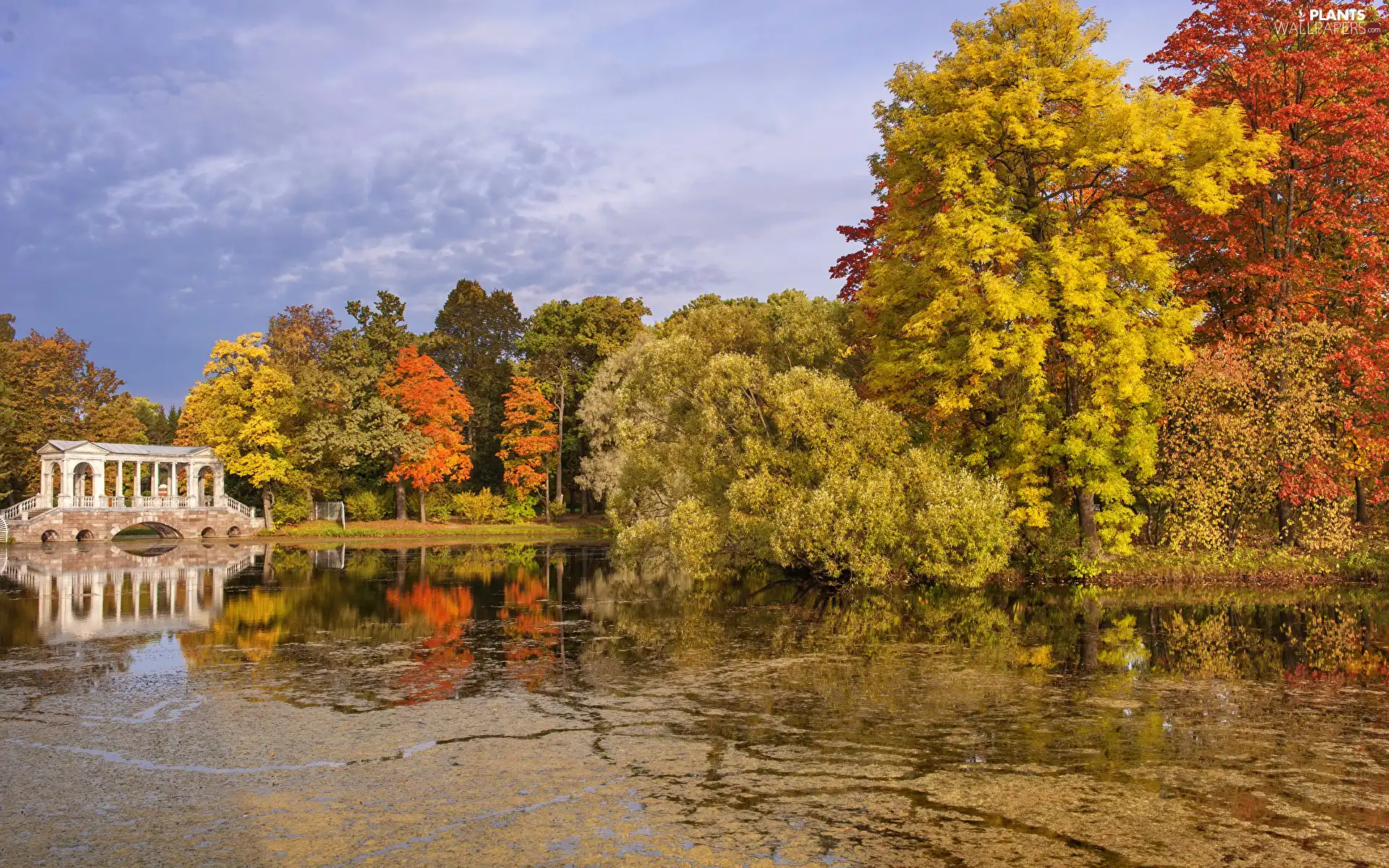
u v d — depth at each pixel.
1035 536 22.55
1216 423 21.66
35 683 11.27
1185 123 20.12
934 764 7.70
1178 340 20.45
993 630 15.31
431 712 9.64
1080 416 20.58
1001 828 6.25
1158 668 11.87
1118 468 21.52
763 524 22.61
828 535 20.84
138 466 53.44
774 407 23.42
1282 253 24.92
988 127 20.30
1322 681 11.05
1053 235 21.23
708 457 23.98
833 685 10.89
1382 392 23.00
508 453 62.97
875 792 7.00
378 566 31.86
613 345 63.12
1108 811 6.56
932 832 6.19
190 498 55.25
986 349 19.31
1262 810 6.55
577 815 6.54
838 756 7.94
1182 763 7.67
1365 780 7.19
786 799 6.85
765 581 24.25
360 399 58.22
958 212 19.55
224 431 55.41
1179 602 18.92
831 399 22.27
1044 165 21.12
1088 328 20.36
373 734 8.74
